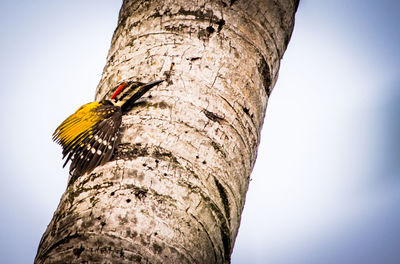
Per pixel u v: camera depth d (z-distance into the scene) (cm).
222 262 875
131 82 988
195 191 855
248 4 1093
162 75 976
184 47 1012
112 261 759
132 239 779
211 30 1038
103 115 943
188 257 801
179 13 1052
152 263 767
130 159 862
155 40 1032
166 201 826
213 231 859
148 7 1080
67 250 781
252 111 1012
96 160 874
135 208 806
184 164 870
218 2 1069
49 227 859
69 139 956
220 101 965
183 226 817
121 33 1100
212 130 927
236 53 1033
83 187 851
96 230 786
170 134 894
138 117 920
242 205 963
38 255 829
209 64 997
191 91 955
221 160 912
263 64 1077
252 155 999
